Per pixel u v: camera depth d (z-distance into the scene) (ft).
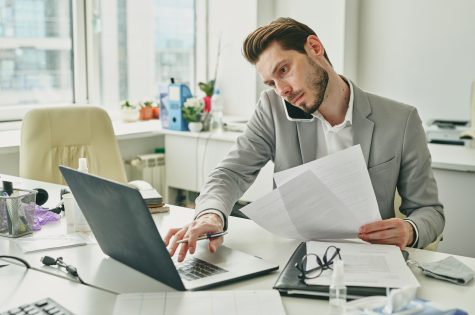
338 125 5.61
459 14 11.17
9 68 11.03
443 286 3.99
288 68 5.04
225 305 3.64
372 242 4.65
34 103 11.52
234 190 5.66
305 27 5.21
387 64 12.06
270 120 6.05
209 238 4.64
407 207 5.55
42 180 7.94
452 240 8.97
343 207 4.67
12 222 5.18
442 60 11.46
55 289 4.01
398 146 5.50
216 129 11.87
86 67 12.09
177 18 13.60
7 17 10.84
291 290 3.82
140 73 13.15
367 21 12.14
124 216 3.91
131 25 12.76
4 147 9.39
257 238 5.14
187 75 13.94
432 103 11.69
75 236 5.25
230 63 13.30
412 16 11.65
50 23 11.51
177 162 11.96
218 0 13.33
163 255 3.80
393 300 3.25
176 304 3.66
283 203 4.75
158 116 13.47
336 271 3.40
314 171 4.78
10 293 3.94
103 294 3.92
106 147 8.40
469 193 8.72
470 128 10.36
